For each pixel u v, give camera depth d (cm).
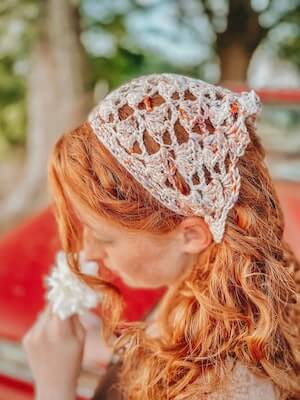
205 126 73
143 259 81
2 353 134
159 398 83
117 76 551
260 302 78
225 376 74
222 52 559
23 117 617
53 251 161
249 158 78
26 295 142
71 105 455
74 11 447
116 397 102
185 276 85
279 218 84
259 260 79
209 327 79
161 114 72
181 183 72
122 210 73
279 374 77
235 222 77
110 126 73
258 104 78
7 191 540
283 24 548
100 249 85
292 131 209
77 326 106
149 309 129
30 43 462
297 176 207
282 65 589
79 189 74
